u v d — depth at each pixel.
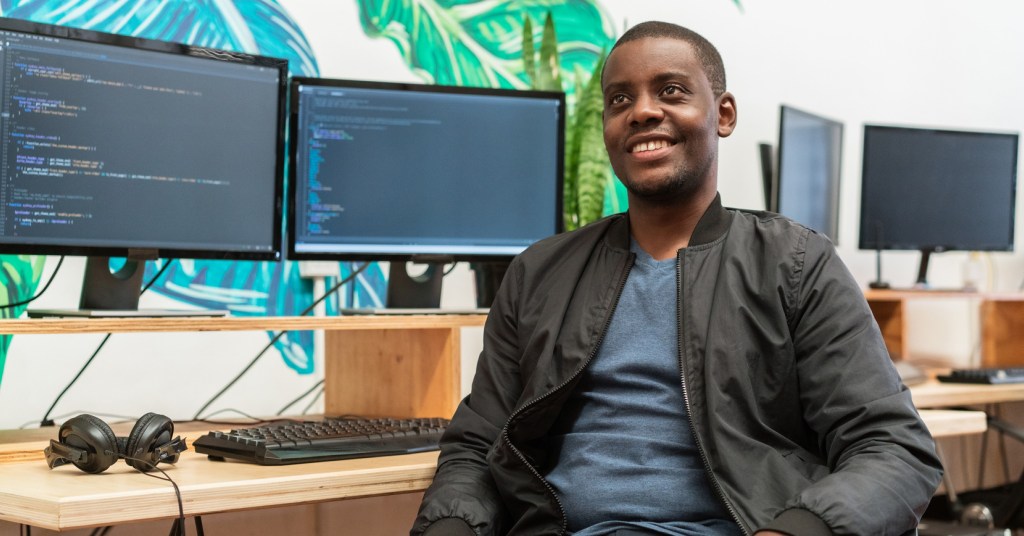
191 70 1.76
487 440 1.40
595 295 1.41
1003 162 3.09
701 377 1.30
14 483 1.24
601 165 2.41
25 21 1.59
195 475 1.31
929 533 2.48
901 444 1.18
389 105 1.95
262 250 1.84
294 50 2.30
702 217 1.41
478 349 2.57
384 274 2.44
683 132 1.40
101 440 1.31
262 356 2.30
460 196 2.00
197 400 2.22
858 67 3.24
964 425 1.88
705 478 1.28
